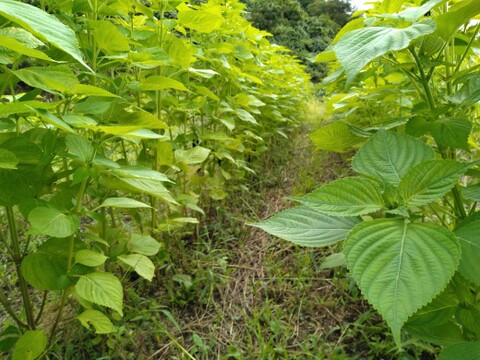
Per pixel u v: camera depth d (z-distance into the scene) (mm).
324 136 1495
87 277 1311
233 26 3545
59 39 683
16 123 1367
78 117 1181
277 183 4195
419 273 768
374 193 959
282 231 1085
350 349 1847
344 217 1139
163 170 2328
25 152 1325
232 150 3766
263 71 4516
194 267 2512
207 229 3000
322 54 1527
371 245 833
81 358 1785
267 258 2604
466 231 957
